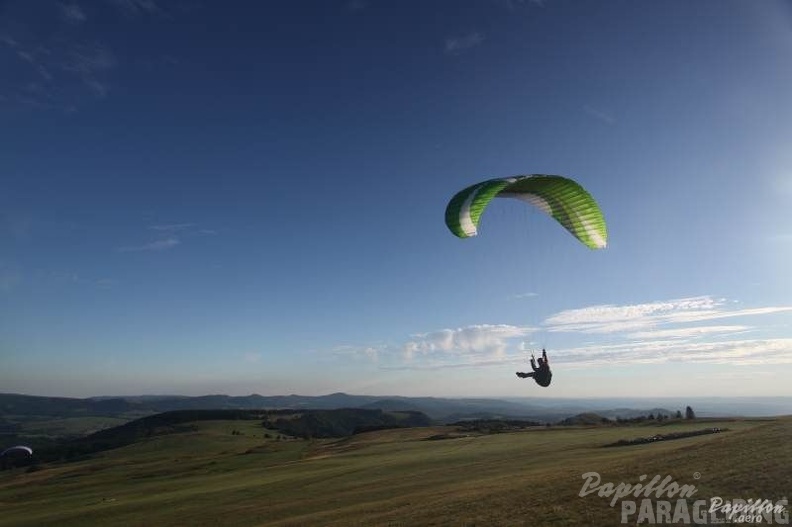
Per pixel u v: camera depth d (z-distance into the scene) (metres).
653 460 27.28
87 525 41.22
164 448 135.38
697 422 67.62
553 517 19.72
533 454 47.12
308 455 89.00
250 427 179.88
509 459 45.53
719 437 32.59
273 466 74.00
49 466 123.56
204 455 113.44
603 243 27.28
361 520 26.25
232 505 40.56
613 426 78.94
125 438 169.00
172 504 45.22
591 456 40.03
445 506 25.33
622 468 26.42
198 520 36.38
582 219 26.98
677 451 29.19
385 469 49.62
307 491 42.25
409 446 78.44
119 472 91.06
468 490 29.56
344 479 46.44
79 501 59.12
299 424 197.88
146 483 71.38
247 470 72.19
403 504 28.98
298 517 31.39
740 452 24.08
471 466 43.81
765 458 21.67
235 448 127.81
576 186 25.08
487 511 22.62
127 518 41.75
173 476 77.31
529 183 25.95
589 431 72.50
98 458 130.12
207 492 49.50
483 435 88.06
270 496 42.34
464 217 26.38
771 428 29.88
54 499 64.75
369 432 134.50
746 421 63.50
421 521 23.22
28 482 93.44
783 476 18.86
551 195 26.95
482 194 24.58
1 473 121.62
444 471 42.56
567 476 27.08
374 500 33.62
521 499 23.59
